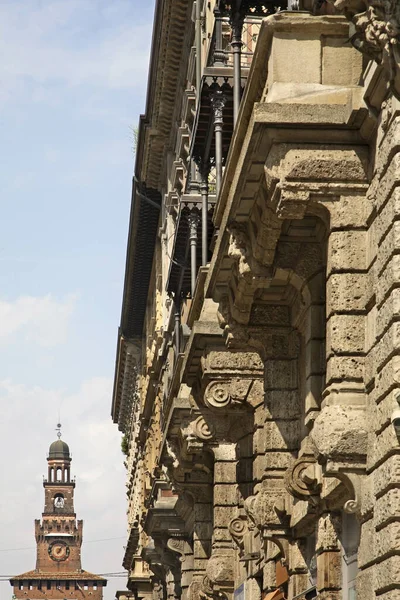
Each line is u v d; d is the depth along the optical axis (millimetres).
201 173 53594
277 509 38344
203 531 61344
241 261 33875
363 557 27438
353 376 28250
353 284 28531
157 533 78625
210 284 38875
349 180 28594
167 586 88000
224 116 48344
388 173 26062
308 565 38406
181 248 59469
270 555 41844
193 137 51312
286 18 29078
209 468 56969
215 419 52719
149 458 100312
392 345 25359
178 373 54969
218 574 53469
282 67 29047
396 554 24969
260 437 44438
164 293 85938
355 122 28234
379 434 26438
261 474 43844
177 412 54156
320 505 34188
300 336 37969
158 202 90500
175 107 77312
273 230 31969
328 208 28734
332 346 28453
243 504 50188
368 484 27375
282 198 28641
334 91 28922
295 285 34469
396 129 25531
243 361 45281
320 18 29047
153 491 79062
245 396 45125
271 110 28250
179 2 66562
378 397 26406
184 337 61531
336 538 33312
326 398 28516
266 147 29078
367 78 27000
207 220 54594
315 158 28516
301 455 34375
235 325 38375
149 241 96812
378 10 24766
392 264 25516
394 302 25297
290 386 38531
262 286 34500
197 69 60250
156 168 86250
